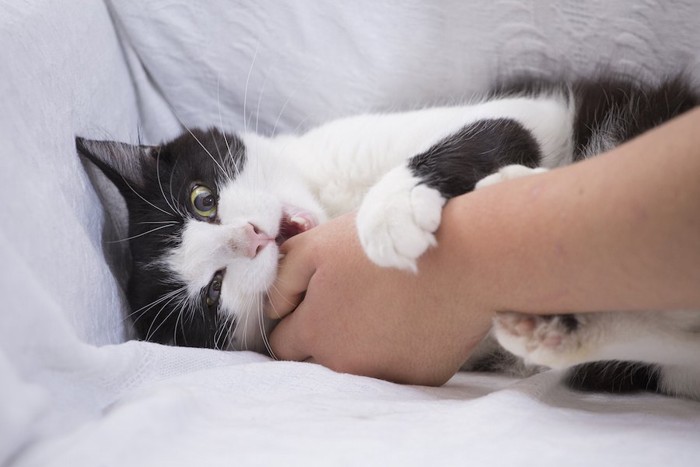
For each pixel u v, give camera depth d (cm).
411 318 36
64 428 29
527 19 52
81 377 32
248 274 44
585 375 39
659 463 27
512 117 45
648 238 28
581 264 30
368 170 49
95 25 50
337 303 38
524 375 43
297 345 41
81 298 38
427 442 29
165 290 46
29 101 39
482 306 34
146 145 52
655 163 28
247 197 47
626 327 34
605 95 48
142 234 47
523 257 31
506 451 28
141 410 28
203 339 47
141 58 56
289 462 27
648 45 50
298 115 57
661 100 45
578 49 52
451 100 55
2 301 28
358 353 38
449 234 34
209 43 55
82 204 43
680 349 35
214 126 53
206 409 31
